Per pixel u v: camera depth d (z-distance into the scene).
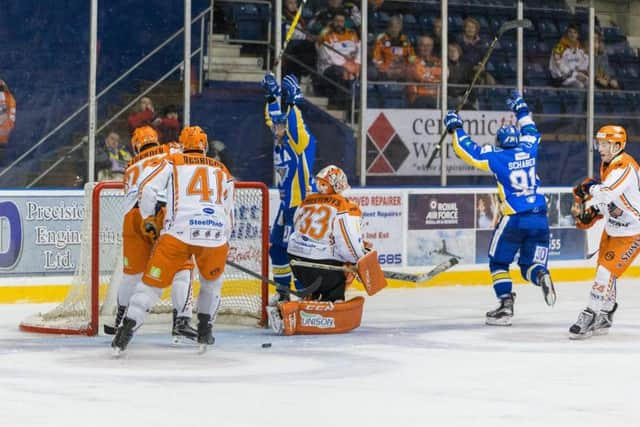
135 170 20.56
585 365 18.25
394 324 24.28
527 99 36.50
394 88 34.69
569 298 30.06
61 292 27.88
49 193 27.66
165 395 15.05
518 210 24.08
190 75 32.50
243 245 25.39
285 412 13.91
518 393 15.52
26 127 30.69
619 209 21.62
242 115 33.69
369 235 31.72
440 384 16.23
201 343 19.23
